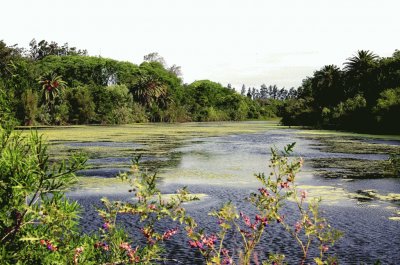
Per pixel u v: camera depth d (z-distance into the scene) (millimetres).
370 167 28109
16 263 4297
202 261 11000
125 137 54781
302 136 60500
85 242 4898
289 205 16844
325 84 100438
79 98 99625
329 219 15141
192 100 155125
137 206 5059
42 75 98938
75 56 164250
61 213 4465
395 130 65312
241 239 12547
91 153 34406
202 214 15688
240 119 167625
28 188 4387
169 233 5223
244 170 26828
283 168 5172
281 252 11820
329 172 25875
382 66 85250
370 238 13102
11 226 4395
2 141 4844
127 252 5141
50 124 93062
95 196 18297
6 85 5484
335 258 5086
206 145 44469
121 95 111812
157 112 127438
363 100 75812
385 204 17453
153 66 189125
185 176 24359
